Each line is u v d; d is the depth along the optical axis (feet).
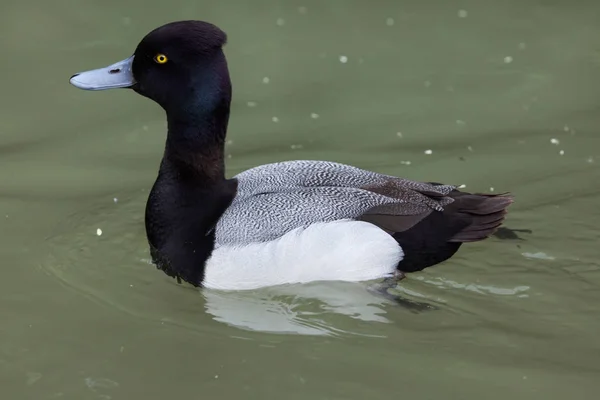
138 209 38.55
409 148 42.75
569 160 41.19
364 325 30.96
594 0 55.21
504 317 31.19
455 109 45.75
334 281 31.76
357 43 51.47
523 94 46.78
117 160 42.24
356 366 28.78
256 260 31.42
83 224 37.32
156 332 30.63
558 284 32.89
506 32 52.21
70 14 53.36
